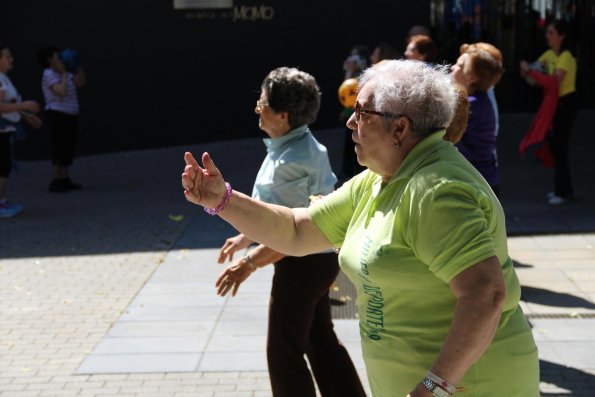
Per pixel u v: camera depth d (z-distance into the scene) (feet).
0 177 31.99
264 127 12.89
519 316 8.60
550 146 30.42
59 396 15.80
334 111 47.75
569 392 15.46
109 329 19.38
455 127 12.34
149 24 46.83
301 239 10.12
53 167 36.65
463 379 8.23
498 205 8.37
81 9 46.29
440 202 7.84
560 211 29.32
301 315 12.42
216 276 23.31
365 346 8.96
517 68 50.98
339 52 47.21
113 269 24.44
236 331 18.93
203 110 47.67
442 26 50.31
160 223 30.30
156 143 47.75
